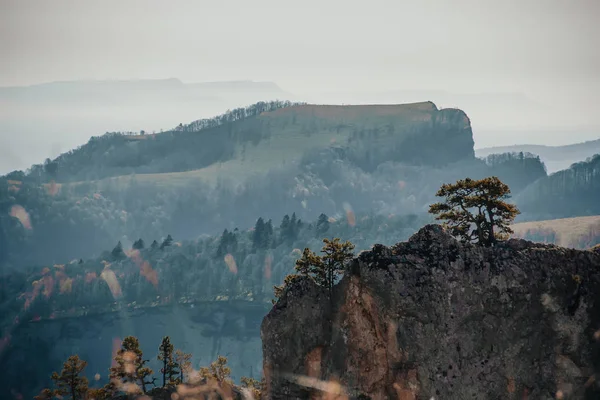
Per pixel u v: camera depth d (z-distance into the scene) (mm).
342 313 75625
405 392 72000
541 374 73062
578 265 74938
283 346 75688
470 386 71875
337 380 74188
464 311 72750
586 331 73438
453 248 74812
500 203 78062
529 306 73438
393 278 73188
